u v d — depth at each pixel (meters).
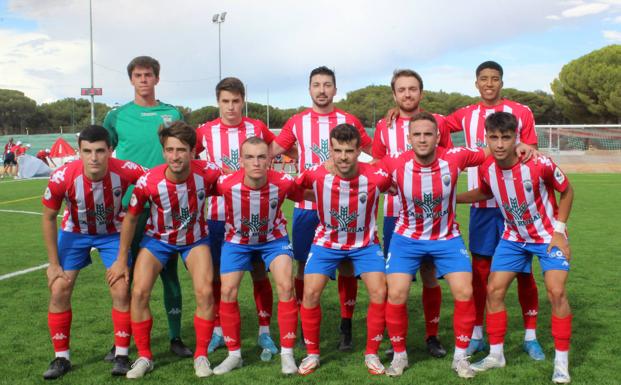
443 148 4.11
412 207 3.83
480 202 4.24
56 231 3.81
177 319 4.22
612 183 19.14
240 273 3.90
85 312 5.15
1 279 6.48
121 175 3.81
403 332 3.73
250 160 3.61
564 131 33.47
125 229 3.78
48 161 29.73
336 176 3.75
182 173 3.67
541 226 3.73
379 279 3.80
